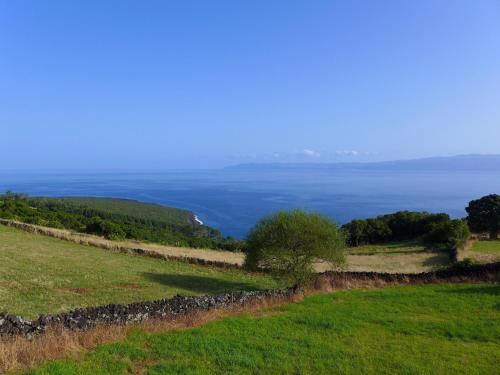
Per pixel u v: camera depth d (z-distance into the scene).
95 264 32.59
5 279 23.02
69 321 12.86
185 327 14.75
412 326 16.30
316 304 20.80
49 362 10.30
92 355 11.14
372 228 74.75
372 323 16.84
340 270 33.38
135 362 11.06
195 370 10.63
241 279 34.72
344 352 12.69
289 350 12.61
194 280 32.03
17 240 38.09
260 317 17.14
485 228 65.62
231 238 99.19
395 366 11.66
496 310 19.39
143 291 25.69
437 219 71.81
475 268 29.52
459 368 11.64
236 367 11.02
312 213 30.16
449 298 22.45
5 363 9.82
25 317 16.55
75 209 92.88
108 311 14.24
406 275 29.73
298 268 28.08
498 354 12.95
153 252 40.88
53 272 27.08
